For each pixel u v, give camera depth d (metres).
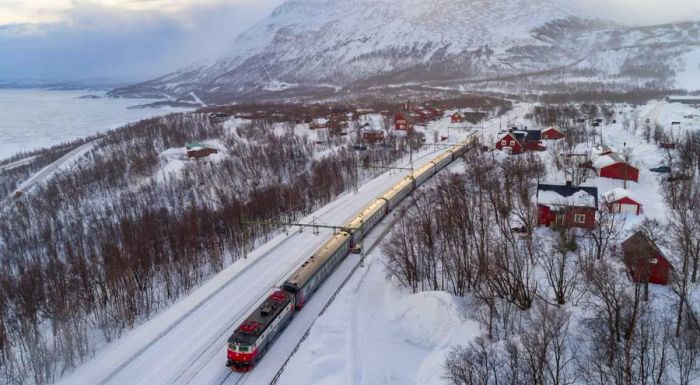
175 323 55.44
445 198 85.25
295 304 56.91
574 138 142.62
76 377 47.00
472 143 148.00
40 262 87.69
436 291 56.25
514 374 37.31
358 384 44.06
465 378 37.31
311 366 45.84
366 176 128.38
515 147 133.88
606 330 44.41
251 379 45.34
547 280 57.47
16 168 189.62
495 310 50.97
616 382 37.12
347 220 91.12
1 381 50.12
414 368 46.47
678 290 51.00
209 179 137.25
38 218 120.38
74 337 53.03
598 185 99.31
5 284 75.44
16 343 60.25
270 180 131.88
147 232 93.44
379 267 69.75
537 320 47.50
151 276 75.94
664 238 62.94
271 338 50.59
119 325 59.06
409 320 53.72
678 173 95.81
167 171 148.50
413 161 139.62
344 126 196.38
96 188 144.38
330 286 64.50
